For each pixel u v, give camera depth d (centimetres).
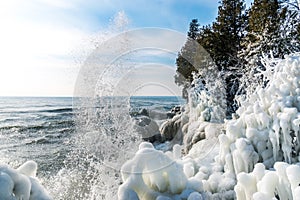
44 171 447
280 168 179
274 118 303
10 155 751
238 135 313
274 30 1049
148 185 204
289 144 287
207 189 258
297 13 1106
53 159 538
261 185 182
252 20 1210
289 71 352
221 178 273
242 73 918
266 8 1154
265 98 328
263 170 192
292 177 167
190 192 195
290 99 322
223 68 1193
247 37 1187
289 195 175
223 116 402
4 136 1256
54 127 1098
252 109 333
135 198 183
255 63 905
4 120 1956
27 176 164
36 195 157
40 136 1069
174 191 199
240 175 194
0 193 139
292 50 981
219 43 1424
